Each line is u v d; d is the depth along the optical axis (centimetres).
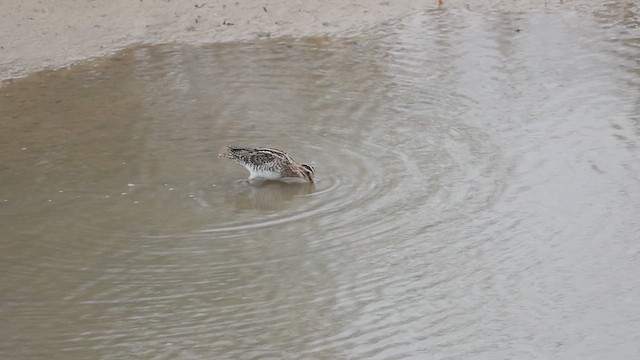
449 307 1148
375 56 1950
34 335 1102
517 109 1697
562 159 1505
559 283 1191
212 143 1595
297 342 1084
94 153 1558
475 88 1792
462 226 1320
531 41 2005
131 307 1154
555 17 2133
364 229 1317
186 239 1300
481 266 1230
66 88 1805
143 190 1436
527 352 1062
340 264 1238
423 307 1148
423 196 1401
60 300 1171
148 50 1970
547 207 1365
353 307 1150
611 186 1416
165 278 1211
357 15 2138
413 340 1086
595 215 1340
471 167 1487
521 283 1192
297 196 1412
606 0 2225
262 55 1959
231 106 1734
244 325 1118
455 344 1078
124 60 1925
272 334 1101
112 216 1359
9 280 1212
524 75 1845
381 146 1568
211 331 1107
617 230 1301
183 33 2039
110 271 1229
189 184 1456
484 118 1666
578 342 1078
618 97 1733
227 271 1225
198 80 1845
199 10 2117
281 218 1351
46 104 1739
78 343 1086
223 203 1398
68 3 2098
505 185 1427
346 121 1667
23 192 1429
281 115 1697
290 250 1273
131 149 1573
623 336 1088
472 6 2197
